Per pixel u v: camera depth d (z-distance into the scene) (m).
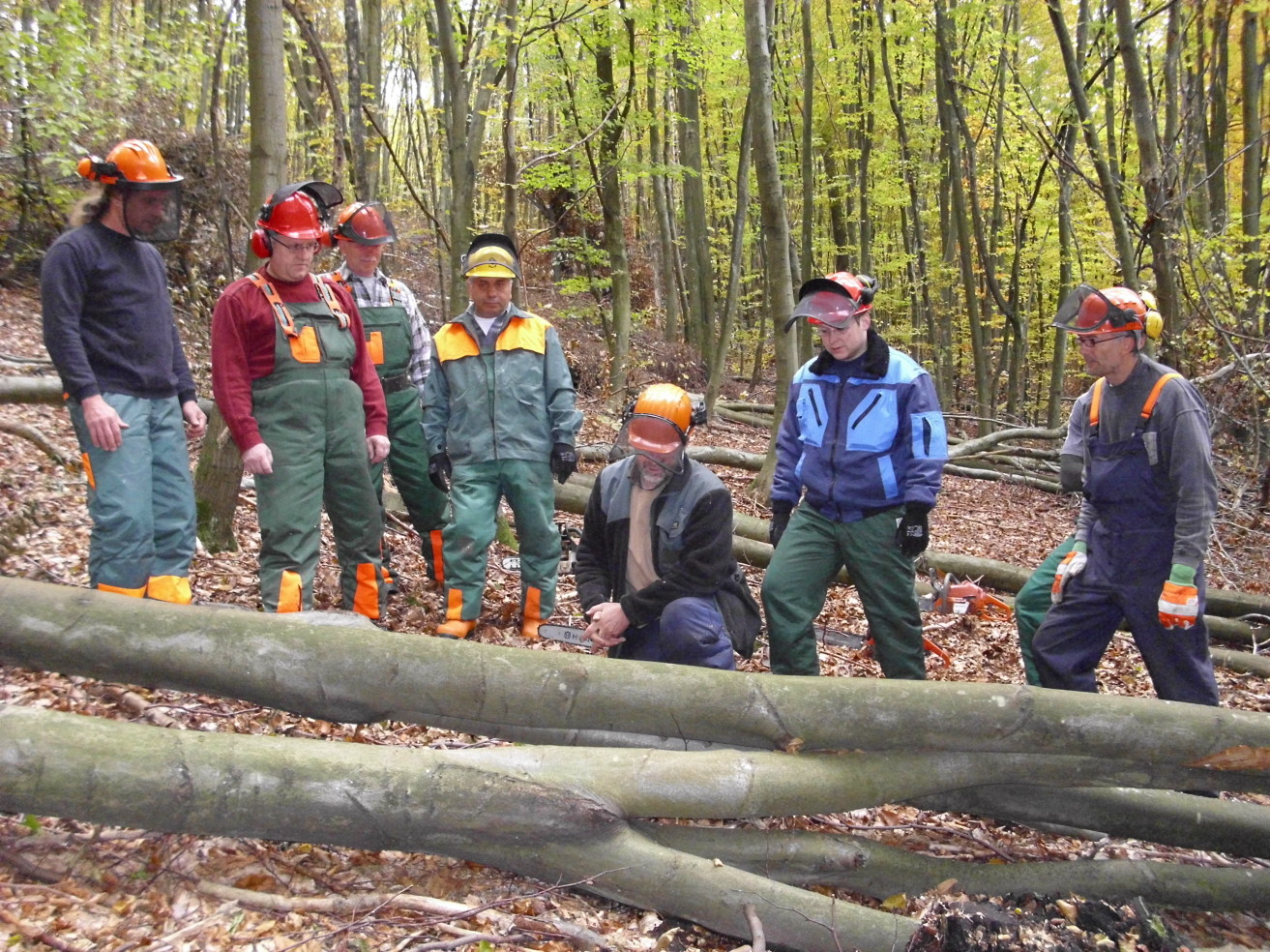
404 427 5.24
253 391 4.08
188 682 3.00
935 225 19.44
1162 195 7.88
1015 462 12.27
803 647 3.93
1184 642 3.73
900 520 3.85
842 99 14.83
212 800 2.61
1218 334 9.43
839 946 2.85
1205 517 3.59
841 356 3.85
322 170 12.05
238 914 2.61
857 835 3.32
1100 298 3.71
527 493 4.82
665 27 10.55
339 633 3.05
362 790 2.69
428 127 13.32
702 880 2.86
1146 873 3.27
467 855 2.84
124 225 3.65
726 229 20.89
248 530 5.62
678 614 3.51
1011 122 13.56
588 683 3.08
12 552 4.60
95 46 9.52
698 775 2.99
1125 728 3.11
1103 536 3.88
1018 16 13.69
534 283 16.91
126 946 2.41
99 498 3.57
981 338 14.12
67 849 2.73
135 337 3.67
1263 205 14.82
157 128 10.95
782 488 4.14
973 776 3.22
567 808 2.82
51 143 10.73
